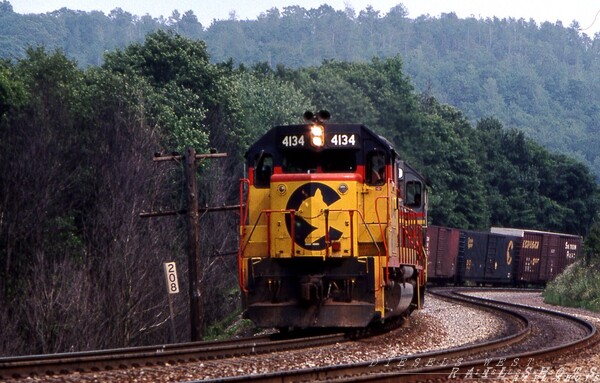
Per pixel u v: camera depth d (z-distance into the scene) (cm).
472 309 12444
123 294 12912
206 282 15100
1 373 4844
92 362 5347
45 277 12950
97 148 15938
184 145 16925
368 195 7544
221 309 15538
